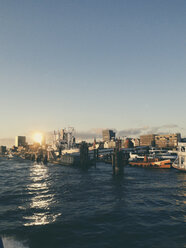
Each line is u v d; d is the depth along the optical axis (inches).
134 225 1560.0
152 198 2333.9
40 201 2347.4
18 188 3174.2
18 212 1940.2
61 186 3265.3
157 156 6510.8
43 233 1450.5
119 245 1245.1
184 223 1576.0
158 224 1567.4
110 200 2304.4
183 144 4439.0
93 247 1226.0
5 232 1472.7
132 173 4719.5
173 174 4266.7
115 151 4613.7
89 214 1841.8
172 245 1230.3
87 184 3378.4
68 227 1551.4
